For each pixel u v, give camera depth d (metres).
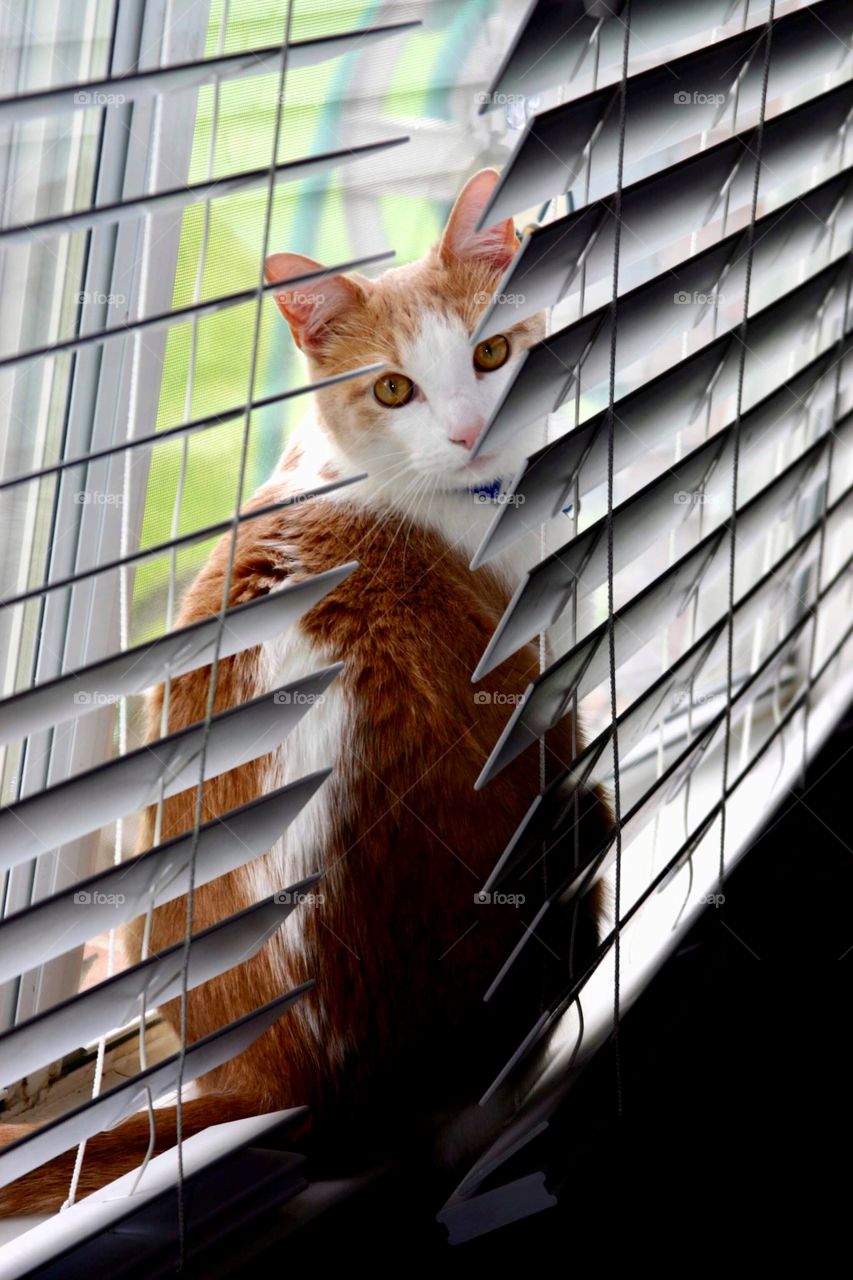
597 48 0.54
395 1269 0.63
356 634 0.87
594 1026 0.76
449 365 1.02
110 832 0.89
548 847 0.74
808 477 0.81
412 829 0.84
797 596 1.11
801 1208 0.70
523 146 0.47
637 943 0.84
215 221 0.86
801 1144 0.71
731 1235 0.68
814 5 0.61
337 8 0.91
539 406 0.56
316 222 0.99
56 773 0.83
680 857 0.70
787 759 0.97
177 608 0.90
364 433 1.01
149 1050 0.89
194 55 0.78
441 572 0.96
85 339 0.44
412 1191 0.69
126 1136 0.74
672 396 0.61
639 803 0.65
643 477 1.23
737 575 1.38
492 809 0.88
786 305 0.68
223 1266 0.58
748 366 0.71
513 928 0.85
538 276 0.52
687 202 0.59
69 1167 0.71
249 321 0.91
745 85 0.62
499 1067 0.80
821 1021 0.76
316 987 0.81
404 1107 0.77
